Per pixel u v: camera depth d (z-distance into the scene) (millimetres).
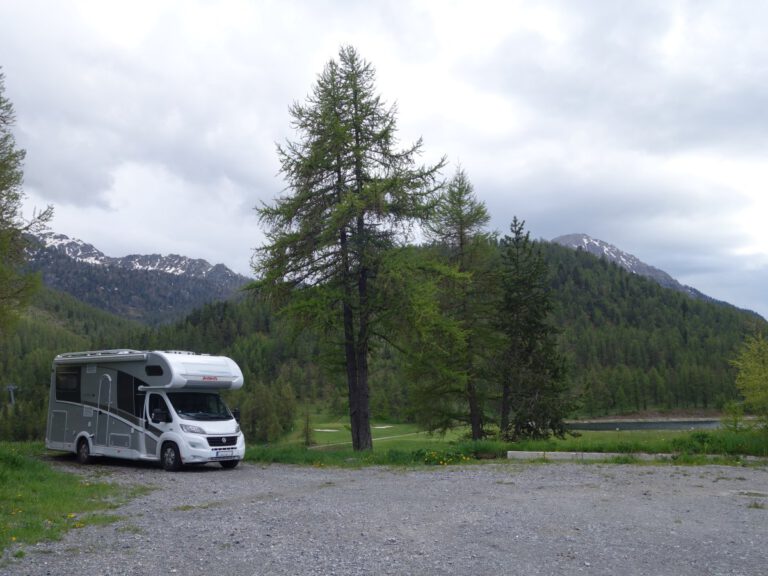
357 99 19719
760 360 19594
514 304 25594
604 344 126188
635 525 7859
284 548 7141
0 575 6172
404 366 24500
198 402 16984
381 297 18828
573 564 6215
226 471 15773
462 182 26375
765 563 6137
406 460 16266
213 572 6250
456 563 6348
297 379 91000
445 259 25359
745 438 15773
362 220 19562
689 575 5789
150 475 14945
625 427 76188
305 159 19109
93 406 17938
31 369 117062
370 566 6312
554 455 15953
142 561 6688
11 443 23188
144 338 133000
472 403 26344
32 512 9422
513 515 8688
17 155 19156
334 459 17109
